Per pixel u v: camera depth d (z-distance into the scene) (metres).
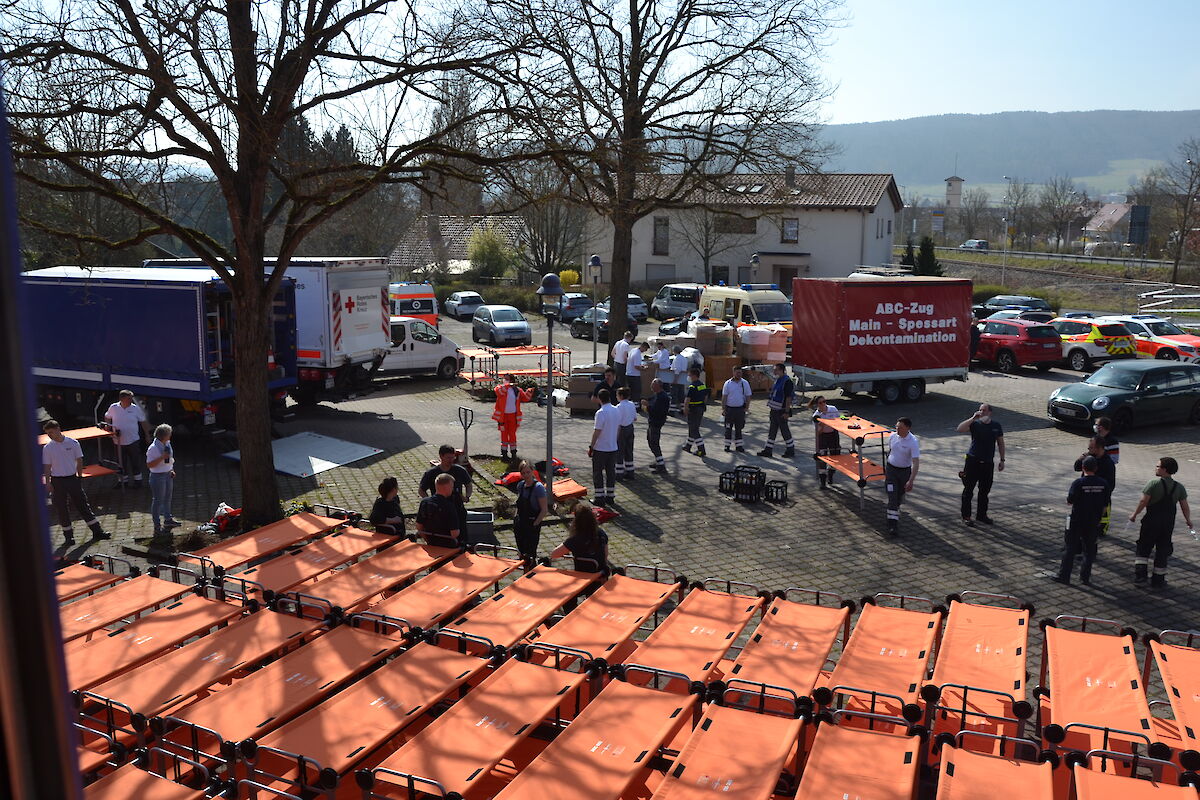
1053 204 94.75
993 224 111.19
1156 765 5.91
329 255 42.38
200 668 6.99
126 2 11.09
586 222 49.22
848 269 50.03
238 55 12.12
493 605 8.27
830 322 23.50
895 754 5.68
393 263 53.66
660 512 14.83
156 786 5.44
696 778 5.43
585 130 13.98
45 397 19.16
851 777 5.44
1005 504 15.56
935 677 6.88
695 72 25.11
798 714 6.20
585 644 7.47
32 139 11.04
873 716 6.26
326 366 22.06
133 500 15.20
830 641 7.52
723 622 7.91
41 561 1.18
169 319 17.33
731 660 8.80
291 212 13.08
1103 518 13.19
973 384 27.77
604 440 14.64
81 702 6.78
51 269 19.19
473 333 37.78
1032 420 22.53
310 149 14.11
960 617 7.95
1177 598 11.63
